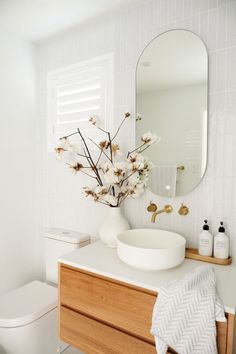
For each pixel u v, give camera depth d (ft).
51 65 6.83
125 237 4.66
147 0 5.11
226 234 4.42
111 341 3.77
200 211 4.67
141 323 3.49
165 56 4.93
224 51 4.36
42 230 7.21
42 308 4.95
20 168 6.82
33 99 7.09
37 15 5.61
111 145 5.43
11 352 4.58
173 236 4.59
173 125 4.89
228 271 3.92
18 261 6.83
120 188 5.16
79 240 5.87
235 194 4.35
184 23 4.75
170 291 3.18
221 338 2.99
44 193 7.11
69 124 6.59
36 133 7.22
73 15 5.61
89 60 6.07
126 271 3.86
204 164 4.57
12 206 6.66
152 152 5.15
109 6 5.29
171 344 3.05
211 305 2.95
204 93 4.53
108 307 3.81
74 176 6.45
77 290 4.16
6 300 5.23
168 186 4.96
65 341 4.32
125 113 5.34
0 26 6.09
